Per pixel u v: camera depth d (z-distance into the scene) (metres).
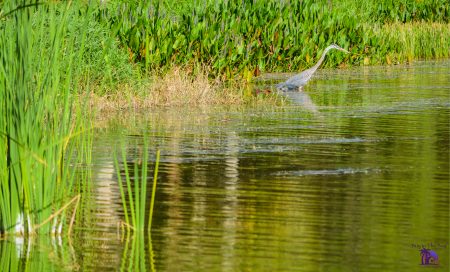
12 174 15.23
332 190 18.03
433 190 18.05
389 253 13.96
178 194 17.77
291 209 16.56
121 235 15.16
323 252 14.00
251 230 15.20
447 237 14.77
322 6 50.91
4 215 15.31
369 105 32.31
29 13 15.21
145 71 36.81
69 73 15.76
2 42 15.15
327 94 36.22
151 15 40.62
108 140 24.28
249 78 40.50
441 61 54.47
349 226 15.39
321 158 21.58
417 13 63.88
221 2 44.09
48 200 15.41
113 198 17.52
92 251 14.36
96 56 30.20
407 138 24.64
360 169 20.20
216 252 14.08
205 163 20.98
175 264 13.60
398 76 44.22
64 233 15.37
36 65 15.62
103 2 36.91
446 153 22.27
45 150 15.39
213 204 16.97
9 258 14.12
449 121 28.03
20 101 15.05
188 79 35.75
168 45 38.88
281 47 47.19
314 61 49.19
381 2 63.03
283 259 13.70
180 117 29.08
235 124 27.53
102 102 29.86
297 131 26.00
